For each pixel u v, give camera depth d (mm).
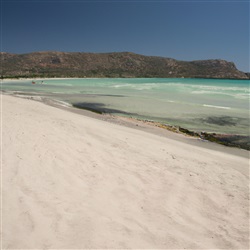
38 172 5070
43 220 3512
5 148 6238
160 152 7203
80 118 11961
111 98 24766
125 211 3926
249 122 13852
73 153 6359
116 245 3117
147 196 4469
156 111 17375
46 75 109125
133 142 8031
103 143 7520
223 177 5703
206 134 11203
